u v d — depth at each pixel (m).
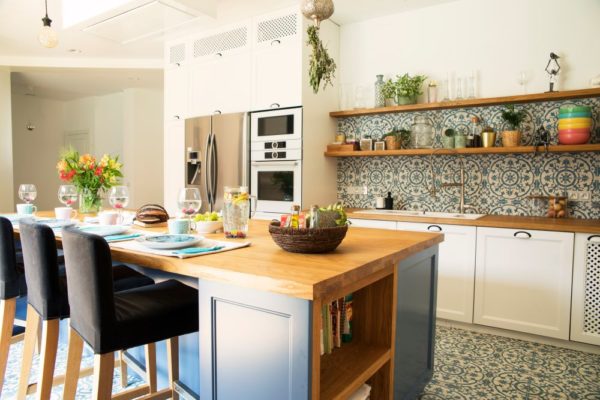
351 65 4.27
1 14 3.95
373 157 4.17
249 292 1.21
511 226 2.95
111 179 2.85
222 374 1.29
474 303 3.12
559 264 2.81
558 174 3.31
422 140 3.74
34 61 5.46
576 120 3.01
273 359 1.17
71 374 1.56
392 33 4.03
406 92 3.72
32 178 8.19
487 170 3.60
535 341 2.97
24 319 2.04
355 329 1.78
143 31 3.61
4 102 5.59
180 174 4.73
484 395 2.23
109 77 6.36
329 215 1.53
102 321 1.32
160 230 2.14
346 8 3.86
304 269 1.24
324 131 4.10
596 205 3.17
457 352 2.80
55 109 8.56
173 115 4.80
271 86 3.94
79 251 1.33
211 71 4.42
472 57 3.64
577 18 3.22
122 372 2.21
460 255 3.16
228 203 1.87
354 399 1.54
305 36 3.76
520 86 3.44
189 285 1.65
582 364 2.61
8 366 2.50
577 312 2.76
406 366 1.85
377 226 3.53
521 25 3.43
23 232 1.67
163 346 2.14
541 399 2.19
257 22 4.03
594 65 3.16
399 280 1.73
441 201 3.82
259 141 4.03
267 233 2.04
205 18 3.35
